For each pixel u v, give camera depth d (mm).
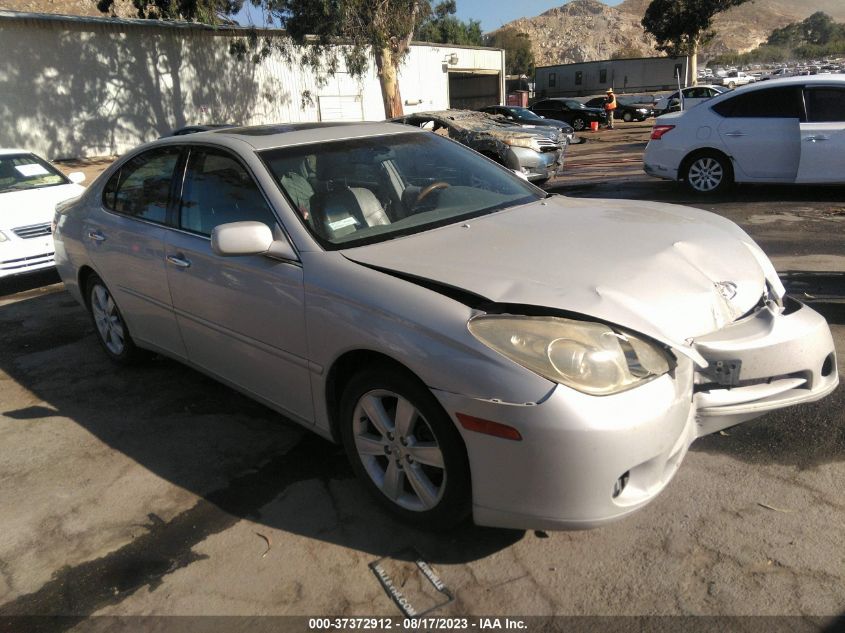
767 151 8570
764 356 2502
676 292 2473
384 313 2457
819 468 2875
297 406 3049
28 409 4125
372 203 3174
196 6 25047
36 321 5980
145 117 23609
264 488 3092
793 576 2303
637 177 11750
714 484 2826
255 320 3062
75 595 2504
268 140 3404
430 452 2467
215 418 3828
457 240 2852
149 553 2705
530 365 2143
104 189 4383
